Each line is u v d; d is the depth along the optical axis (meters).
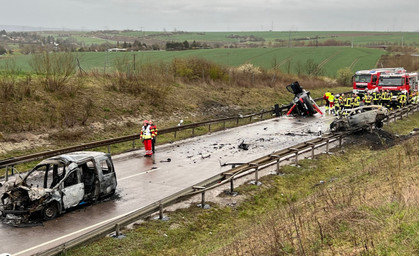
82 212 11.37
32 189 10.56
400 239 7.14
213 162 17.47
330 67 72.00
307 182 15.35
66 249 8.38
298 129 25.95
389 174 12.46
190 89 33.81
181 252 9.58
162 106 28.48
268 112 31.34
